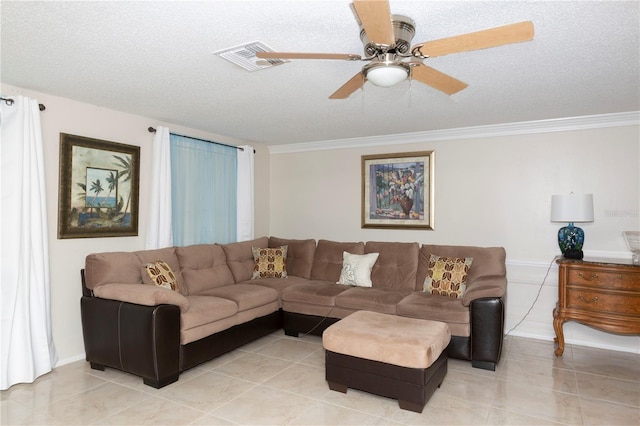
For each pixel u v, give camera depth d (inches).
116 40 88.8
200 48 93.0
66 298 134.8
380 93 127.0
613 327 131.0
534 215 165.2
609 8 73.8
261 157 226.5
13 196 116.6
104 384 117.7
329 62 100.5
